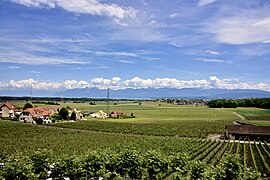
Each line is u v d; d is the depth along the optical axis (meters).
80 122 97.69
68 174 16.11
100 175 15.54
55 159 17.02
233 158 15.09
